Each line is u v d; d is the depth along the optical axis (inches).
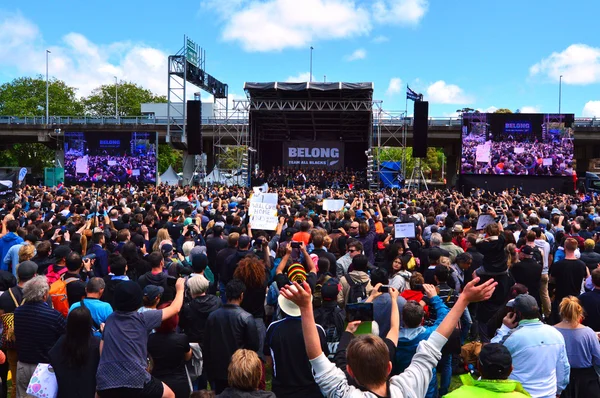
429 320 210.1
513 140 1430.9
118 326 161.6
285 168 1584.6
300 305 117.3
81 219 414.3
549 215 525.3
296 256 281.4
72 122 1904.5
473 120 1444.4
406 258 282.8
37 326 186.2
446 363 237.5
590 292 231.5
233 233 326.3
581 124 1749.5
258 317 237.0
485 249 268.1
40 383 160.2
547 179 1425.9
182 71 1717.5
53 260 282.7
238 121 1622.8
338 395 110.3
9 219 374.3
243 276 232.5
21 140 2146.9
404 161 1542.8
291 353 161.3
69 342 159.6
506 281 264.4
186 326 219.1
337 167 1627.7
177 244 376.5
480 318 271.0
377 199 729.6
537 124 1418.6
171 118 1872.5
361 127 1633.9
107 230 377.7
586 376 189.5
